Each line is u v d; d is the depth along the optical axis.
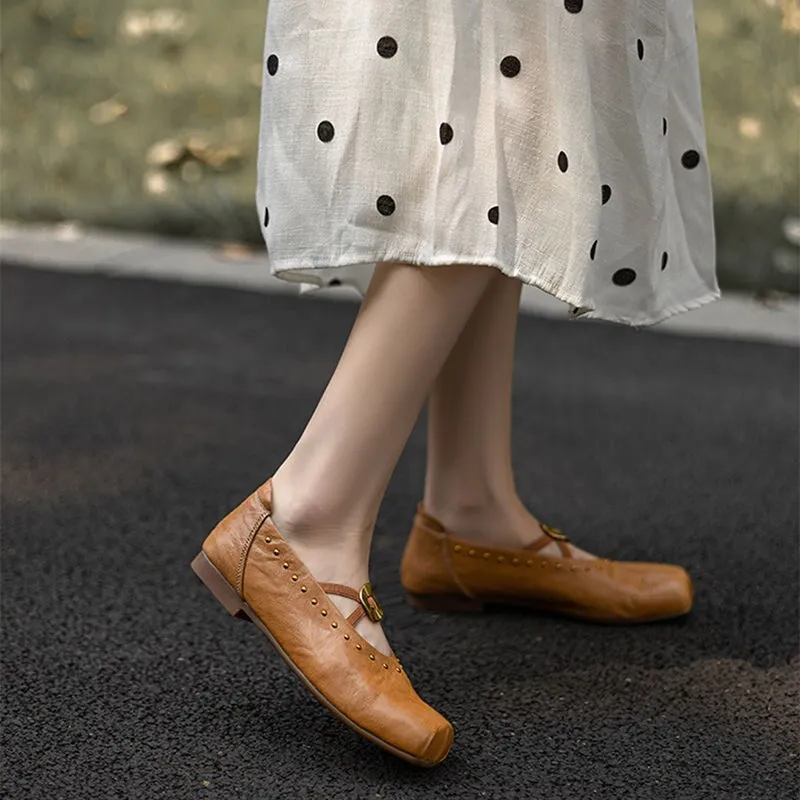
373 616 1.36
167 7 5.37
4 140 4.69
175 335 3.13
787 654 1.63
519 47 1.28
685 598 1.70
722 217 3.92
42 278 3.60
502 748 1.38
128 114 4.84
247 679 1.52
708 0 4.95
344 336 3.20
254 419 2.56
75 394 2.66
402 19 1.26
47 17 5.30
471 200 1.26
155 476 2.22
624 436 2.56
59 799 1.25
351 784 1.30
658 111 1.42
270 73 1.34
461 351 1.63
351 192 1.28
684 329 3.37
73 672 1.52
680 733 1.43
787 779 1.34
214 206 4.16
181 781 1.29
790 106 4.56
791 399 2.85
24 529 1.96
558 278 1.32
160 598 1.74
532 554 1.69
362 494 1.36
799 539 2.05
